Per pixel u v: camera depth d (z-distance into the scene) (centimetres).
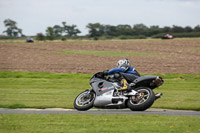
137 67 7156
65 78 4906
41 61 8500
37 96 2795
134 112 1869
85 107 1961
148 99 1838
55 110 2048
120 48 12100
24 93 3020
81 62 8281
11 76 5150
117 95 1911
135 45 13088
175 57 9300
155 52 10712
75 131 1320
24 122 1523
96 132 1301
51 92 3097
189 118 1609
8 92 3097
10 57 9425
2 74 5388
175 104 2264
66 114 1755
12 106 2202
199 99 2552
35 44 13812
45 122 1521
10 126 1433
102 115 1708
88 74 5738
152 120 1558
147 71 6450
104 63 8062
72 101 2478
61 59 8988
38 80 4462
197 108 2061
